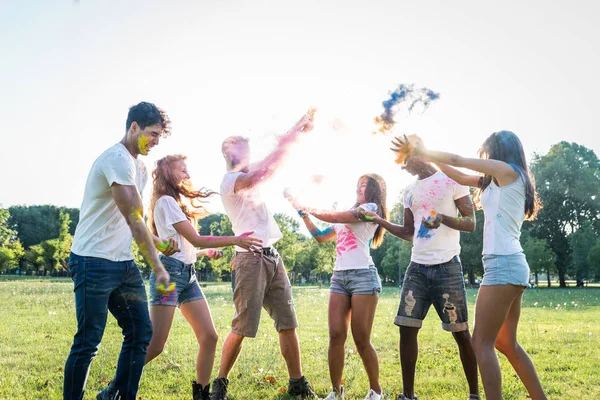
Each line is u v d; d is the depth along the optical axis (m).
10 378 4.14
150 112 3.10
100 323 2.90
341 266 3.83
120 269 2.97
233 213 3.74
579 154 47.06
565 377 4.47
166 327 3.57
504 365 4.88
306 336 6.79
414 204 3.79
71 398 2.83
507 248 3.10
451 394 3.87
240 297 3.68
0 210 42.03
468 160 3.08
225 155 3.75
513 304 3.29
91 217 2.94
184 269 3.67
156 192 3.86
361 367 4.80
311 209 3.80
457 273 3.64
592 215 44.22
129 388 3.03
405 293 3.71
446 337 6.75
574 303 14.95
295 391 3.87
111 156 2.92
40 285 23.98
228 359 3.70
